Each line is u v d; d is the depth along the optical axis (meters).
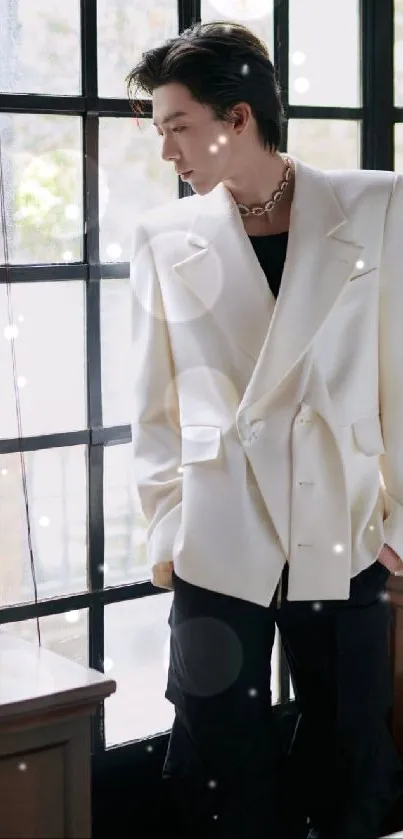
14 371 2.06
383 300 1.87
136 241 1.99
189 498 1.88
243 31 1.82
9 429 2.15
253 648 1.89
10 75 2.08
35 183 2.13
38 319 2.16
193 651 1.89
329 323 1.83
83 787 1.90
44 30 2.10
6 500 2.16
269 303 1.83
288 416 1.84
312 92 2.40
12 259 2.12
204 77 1.74
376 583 1.93
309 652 1.92
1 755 1.83
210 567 1.85
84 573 2.28
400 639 2.32
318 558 1.85
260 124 1.82
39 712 1.81
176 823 2.43
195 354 1.88
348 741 1.93
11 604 2.19
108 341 2.25
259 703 1.92
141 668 2.38
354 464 1.88
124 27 2.18
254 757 1.92
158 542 1.92
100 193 2.20
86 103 2.14
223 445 1.86
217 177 1.81
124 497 2.31
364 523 1.89
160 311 1.95
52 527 2.23
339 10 2.40
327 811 1.98
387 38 2.43
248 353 1.85
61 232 2.17
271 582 1.85
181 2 2.24
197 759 1.93
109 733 2.35
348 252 1.81
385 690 1.96
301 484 1.84
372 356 1.88
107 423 2.27
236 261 1.85
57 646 2.26
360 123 2.46
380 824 1.99
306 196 1.84
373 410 1.90
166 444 1.97
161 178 2.27
